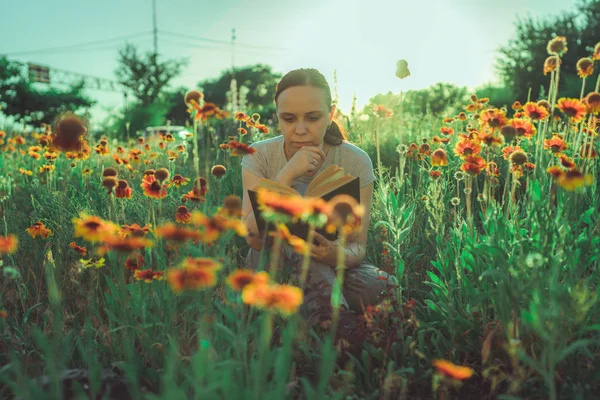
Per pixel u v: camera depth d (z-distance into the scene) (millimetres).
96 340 2234
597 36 18938
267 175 2904
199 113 1880
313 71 2559
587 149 2262
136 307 2023
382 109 4332
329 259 2467
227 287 1774
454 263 2424
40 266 2969
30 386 1380
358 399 1826
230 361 1484
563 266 2051
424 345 2160
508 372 1967
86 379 1869
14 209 3990
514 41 19656
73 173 5082
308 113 2508
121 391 1845
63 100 35438
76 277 2576
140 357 2123
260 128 4516
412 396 1963
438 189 3348
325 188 2131
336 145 2865
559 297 1721
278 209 1374
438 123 7316
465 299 2324
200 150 6766
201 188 2119
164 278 1916
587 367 1979
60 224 3189
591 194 2656
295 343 2105
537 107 2301
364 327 2168
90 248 3094
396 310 2270
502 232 2088
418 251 3121
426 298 2730
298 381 2014
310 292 2316
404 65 3279
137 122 34250
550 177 2270
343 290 2637
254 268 2777
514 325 1889
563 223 2043
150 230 2178
